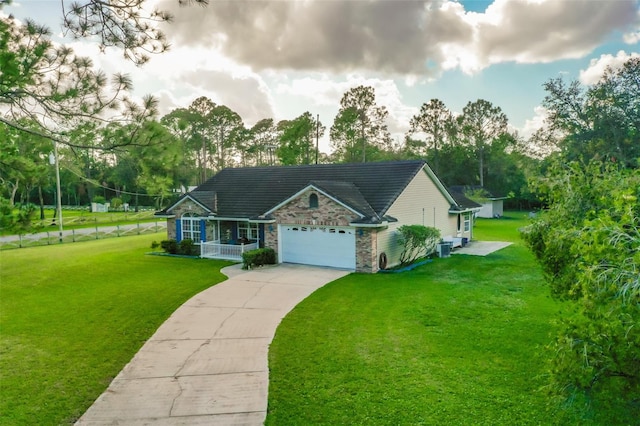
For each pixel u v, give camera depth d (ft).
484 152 218.59
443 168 224.12
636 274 14.12
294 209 67.67
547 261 28.25
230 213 76.54
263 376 28.78
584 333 15.56
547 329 36.29
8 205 31.50
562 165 28.58
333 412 24.04
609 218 15.56
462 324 38.01
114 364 31.14
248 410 24.57
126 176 187.01
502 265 65.82
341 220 62.90
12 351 33.58
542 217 29.22
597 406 22.62
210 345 34.55
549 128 138.62
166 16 27.63
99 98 30.71
